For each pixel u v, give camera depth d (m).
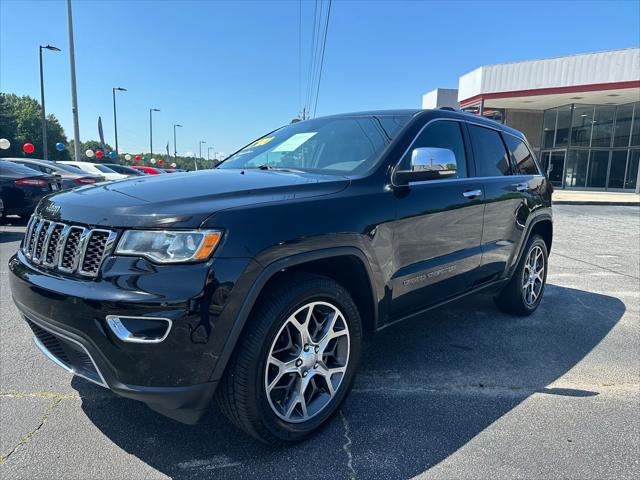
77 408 2.74
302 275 2.36
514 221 4.09
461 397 2.96
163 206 2.10
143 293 1.93
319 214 2.39
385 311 2.85
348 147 3.15
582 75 21.56
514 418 2.72
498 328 4.23
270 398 2.25
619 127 25.20
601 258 7.69
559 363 3.51
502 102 24.73
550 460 2.33
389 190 2.81
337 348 2.60
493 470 2.25
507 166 4.19
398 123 3.23
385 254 2.75
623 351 3.76
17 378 3.08
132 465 2.24
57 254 2.23
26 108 73.62
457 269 3.41
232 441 2.45
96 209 2.18
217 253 2.01
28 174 9.75
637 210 16.52
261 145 3.82
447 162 2.89
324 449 2.39
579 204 18.52
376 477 2.19
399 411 2.77
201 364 1.99
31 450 2.34
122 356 1.96
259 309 2.18
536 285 4.70
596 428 2.62
